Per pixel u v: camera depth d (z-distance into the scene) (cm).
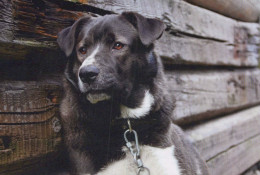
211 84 351
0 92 171
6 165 172
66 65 215
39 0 188
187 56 306
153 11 263
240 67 436
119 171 201
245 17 436
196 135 319
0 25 166
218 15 373
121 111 211
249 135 414
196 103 322
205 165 285
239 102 410
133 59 211
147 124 212
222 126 361
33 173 201
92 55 199
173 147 216
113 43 206
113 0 228
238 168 381
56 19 199
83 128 204
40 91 194
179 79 302
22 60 192
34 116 187
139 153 202
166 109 221
